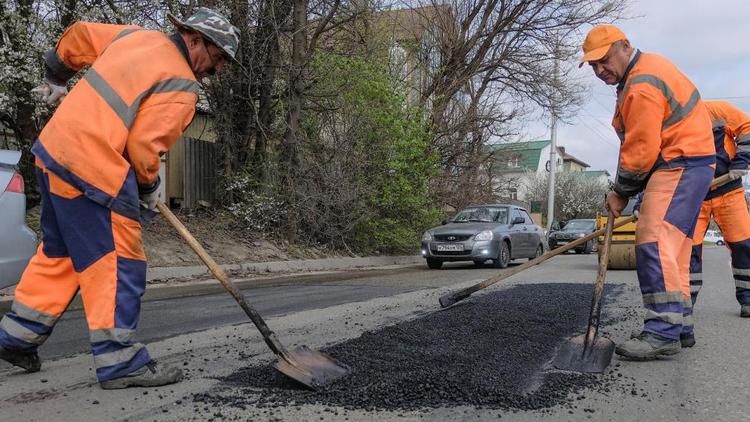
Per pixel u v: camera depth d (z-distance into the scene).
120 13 8.93
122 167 2.89
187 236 3.18
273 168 12.60
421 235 15.82
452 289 7.96
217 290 7.76
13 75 7.90
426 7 18.41
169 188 12.47
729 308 6.05
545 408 2.77
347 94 13.44
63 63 3.29
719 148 5.20
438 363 3.46
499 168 22.45
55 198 2.89
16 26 7.93
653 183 3.73
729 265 13.15
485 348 3.88
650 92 3.56
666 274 3.66
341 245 13.98
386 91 14.02
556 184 45.25
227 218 12.67
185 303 6.40
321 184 13.13
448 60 18.44
